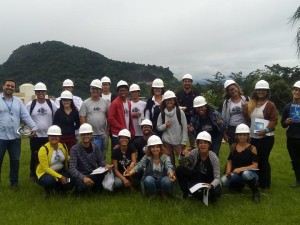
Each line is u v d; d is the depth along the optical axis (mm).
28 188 3998
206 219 3000
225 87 3990
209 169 3426
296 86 3889
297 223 2934
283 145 7184
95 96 4176
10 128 3822
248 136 3609
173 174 3443
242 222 2924
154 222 2945
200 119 3893
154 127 4230
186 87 4422
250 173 3420
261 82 3764
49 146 3617
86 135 3588
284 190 3857
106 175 3670
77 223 2932
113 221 2957
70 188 3631
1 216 3113
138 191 3816
